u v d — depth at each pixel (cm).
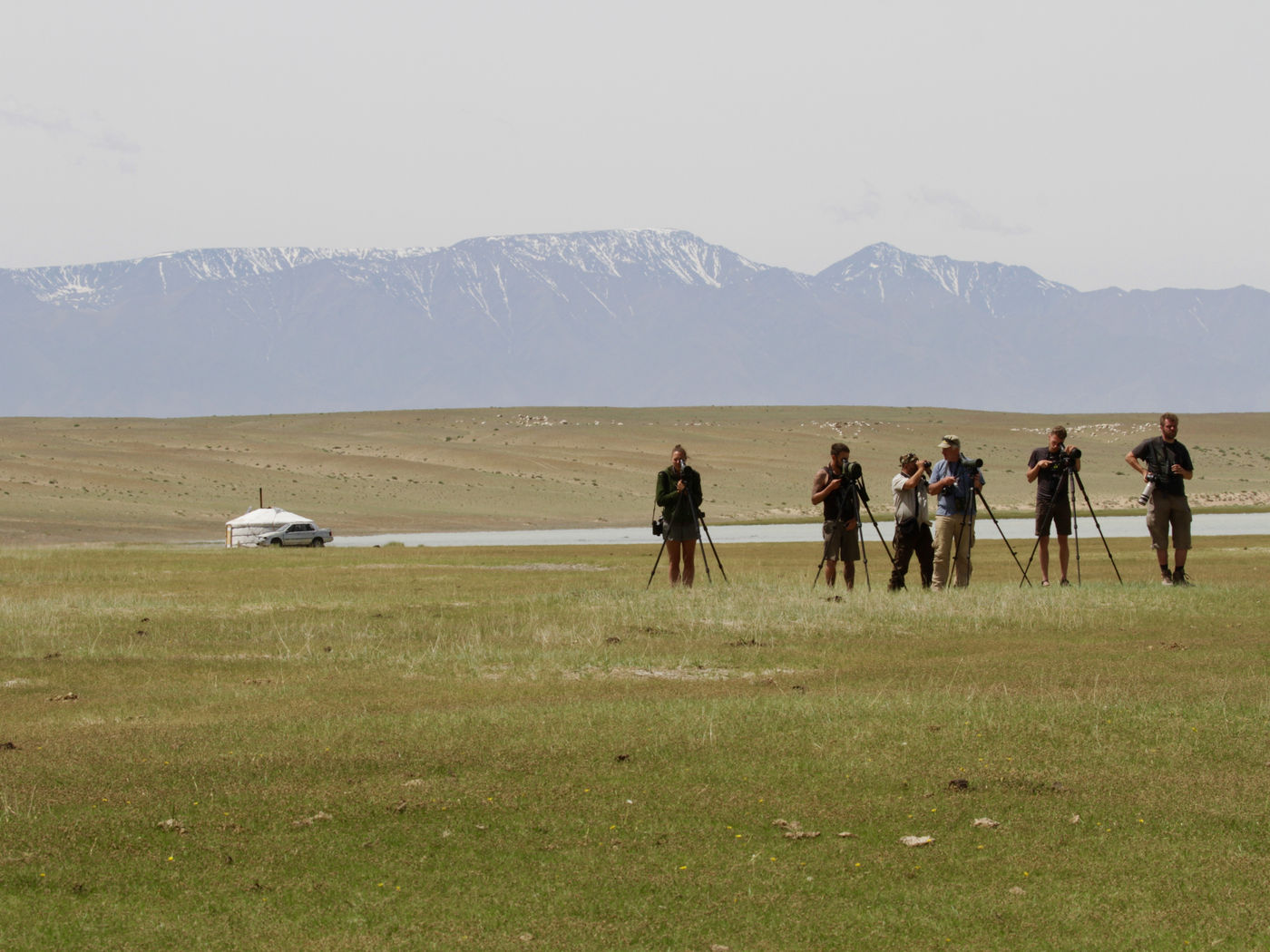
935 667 4553
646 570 10381
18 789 2952
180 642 5562
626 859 2452
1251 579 7606
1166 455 6944
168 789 2942
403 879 2359
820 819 2683
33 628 6012
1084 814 2691
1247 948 2036
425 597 7556
